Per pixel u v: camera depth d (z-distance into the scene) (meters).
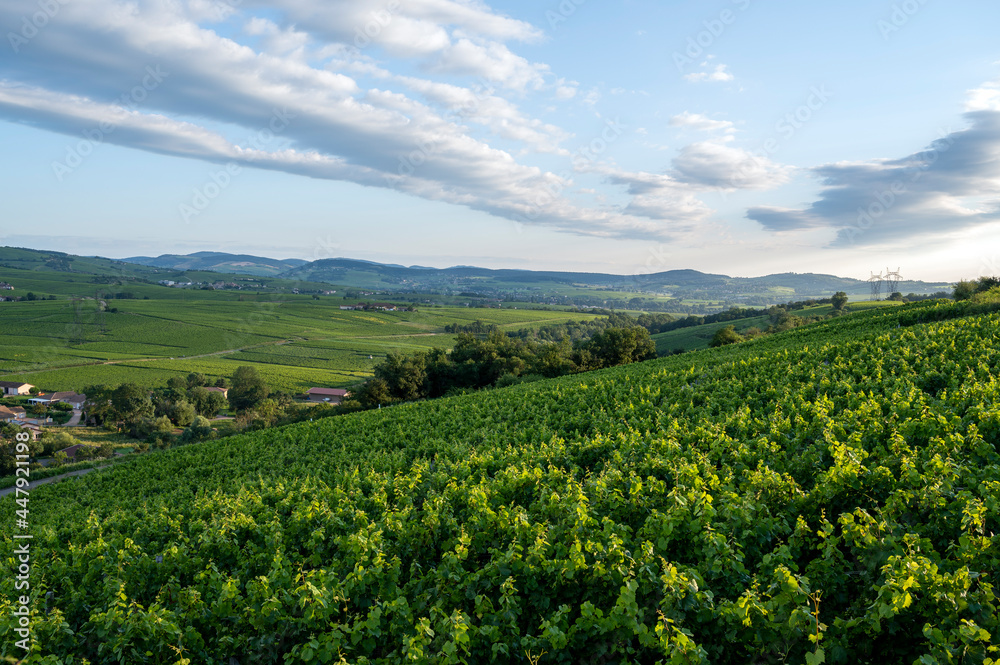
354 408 63.84
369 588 8.84
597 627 6.96
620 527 8.83
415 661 6.64
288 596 8.59
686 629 6.26
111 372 108.00
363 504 13.66
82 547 14.80
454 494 12.50
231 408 100.75
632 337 70.62
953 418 12.17
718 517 8.77
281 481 20.61
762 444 12.60
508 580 7.80
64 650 8.70
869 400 15.16
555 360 66.19
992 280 52.25
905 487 8.99
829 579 7.18
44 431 69.19
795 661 6.41
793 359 27.50
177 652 7.95
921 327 30.62
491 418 26.80
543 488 11.62
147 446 73.88
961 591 6.07
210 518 16.22
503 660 7.30
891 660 6.41
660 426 18.14
